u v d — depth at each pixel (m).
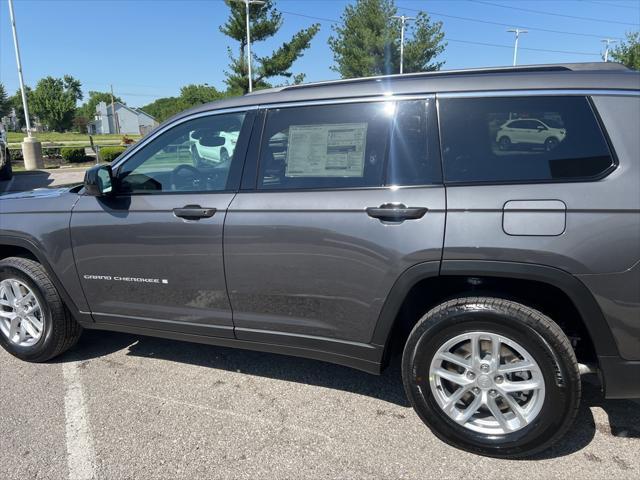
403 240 2.56
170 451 2.72
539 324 2.38
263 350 3.11
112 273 3.34
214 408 3.13
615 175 2.29
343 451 2.70
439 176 2.57
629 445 2.68
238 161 3.03
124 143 31.75
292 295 2.88
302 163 2.87
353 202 2.68
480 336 2.52
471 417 2.64
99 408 3.15
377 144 2.71
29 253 3.83
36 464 2.64
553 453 2.62
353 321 2.78
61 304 3.62
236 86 35.56
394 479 2.48
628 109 2.33
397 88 2.73
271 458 2.65
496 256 2.41
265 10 34.44
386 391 3.30
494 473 2.49
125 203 3.25
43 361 3.77
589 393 3.17
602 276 2.29
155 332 3.39
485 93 2.56
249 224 2.89
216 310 3.13
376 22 37.91
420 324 2.64
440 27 39.88
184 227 3.05
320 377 3.50
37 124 97.94
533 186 2.40
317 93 2.90
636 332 2.31
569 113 2.41
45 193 3.72
